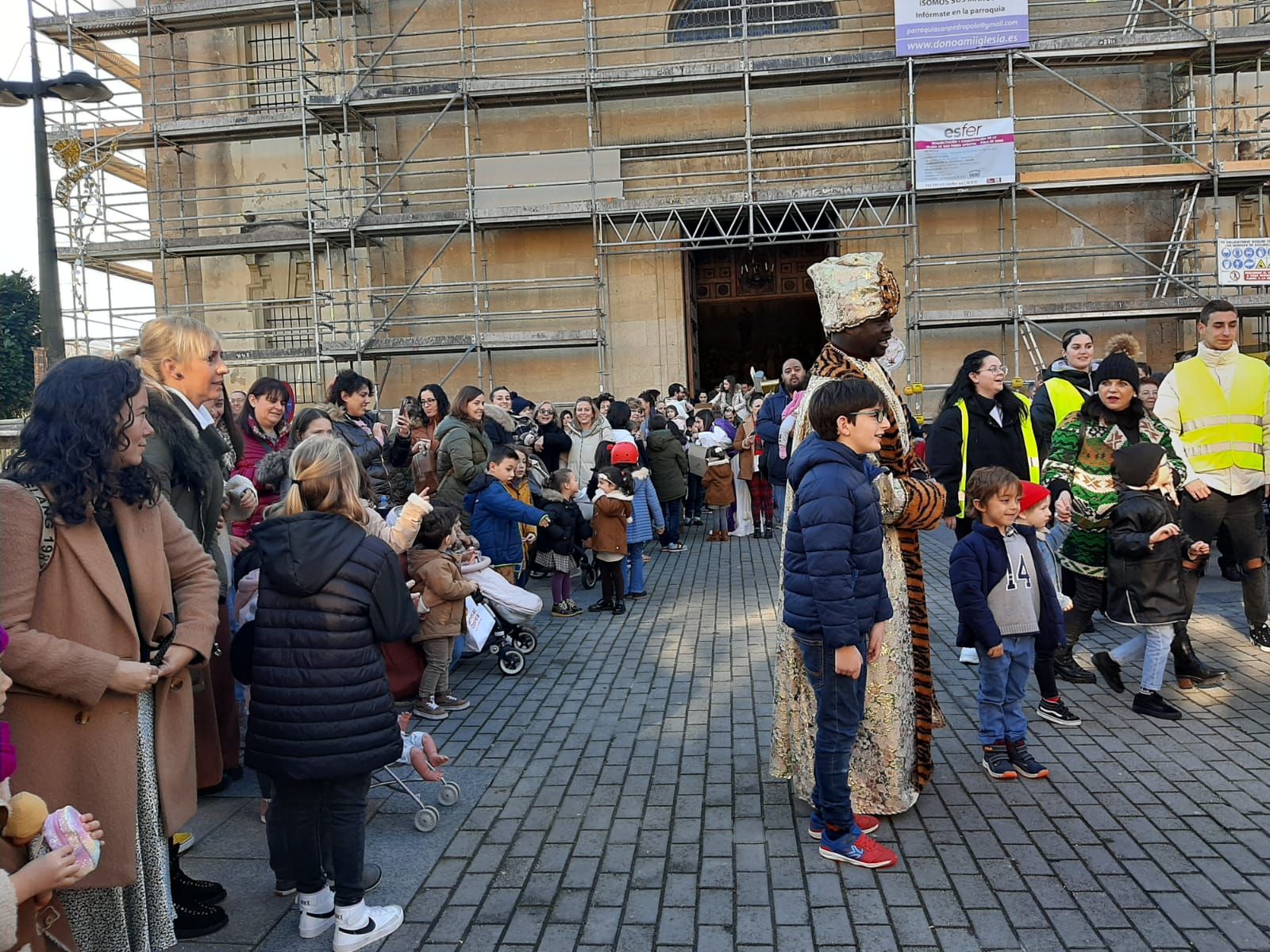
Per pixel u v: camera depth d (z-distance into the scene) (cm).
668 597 916
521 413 1234
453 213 1695
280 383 598
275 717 307
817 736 360
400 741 323
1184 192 1647
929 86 1719
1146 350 1694
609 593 859
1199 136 1673
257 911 347
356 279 1688
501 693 609
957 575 437
